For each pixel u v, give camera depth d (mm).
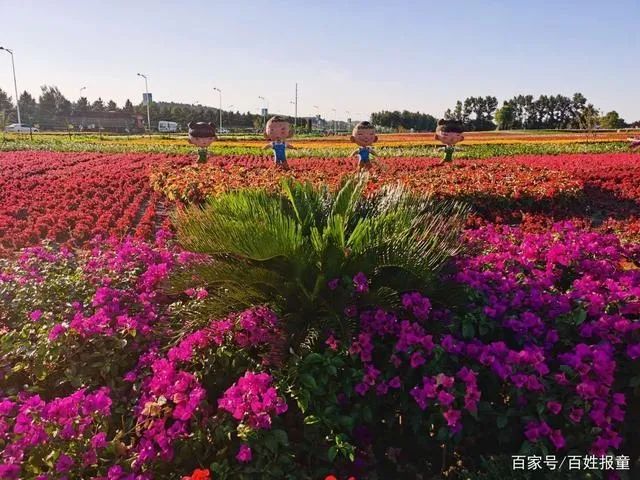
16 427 2760
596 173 14258
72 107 108938
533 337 3469
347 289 3422
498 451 3189
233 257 3641
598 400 2770
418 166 18000
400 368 3230
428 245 3629
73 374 3500
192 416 2947
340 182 4863
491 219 9781
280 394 3113
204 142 18516
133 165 19453
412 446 3293
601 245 4949
